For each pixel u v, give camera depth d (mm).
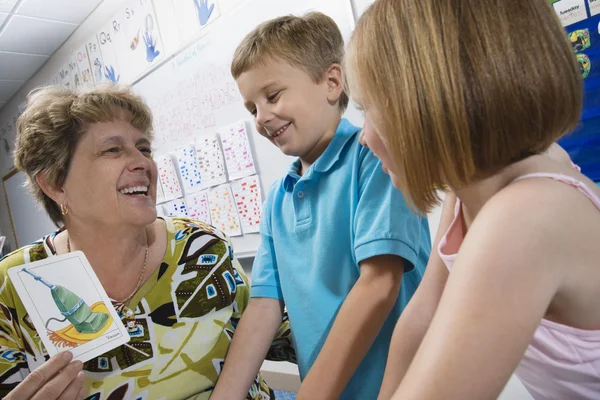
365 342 619
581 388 427
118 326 667
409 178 385
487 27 330
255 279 882
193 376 786
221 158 1956
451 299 313
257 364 800
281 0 1593
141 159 787
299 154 822
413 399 297
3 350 704
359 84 415
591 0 937
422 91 350
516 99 328
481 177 373
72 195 758
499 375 292
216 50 1886
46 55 3047
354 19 1370
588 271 329
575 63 353
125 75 2457
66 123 727
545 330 395
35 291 624
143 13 2232
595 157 979
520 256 300
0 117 4004
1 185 4180
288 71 761
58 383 565
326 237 732
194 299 822
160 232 868
